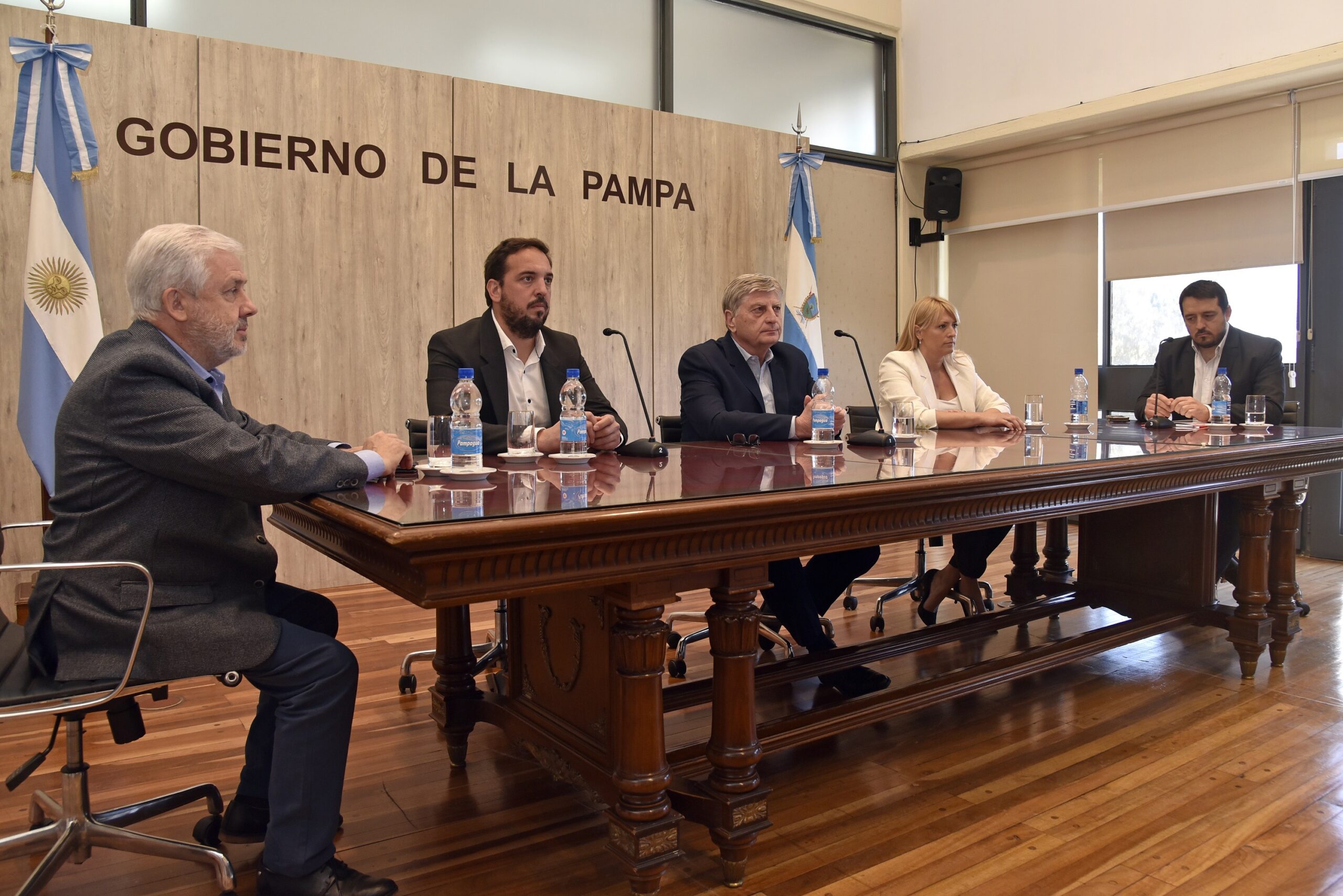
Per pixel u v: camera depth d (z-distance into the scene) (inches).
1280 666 118.6
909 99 267.1
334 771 62.3
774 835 74.4
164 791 84.0
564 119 197.5
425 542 47.7
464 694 88.3
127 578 60.7
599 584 55.4
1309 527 196.7
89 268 147.0
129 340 63.5
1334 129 194.5
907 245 270.4
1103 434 122.6
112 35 152.9
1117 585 127.3
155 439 59.7
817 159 232.1
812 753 92.0
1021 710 103.6
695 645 132.5
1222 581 168.2
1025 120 235.8
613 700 66.1
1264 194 207.0
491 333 110.9
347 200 173.9
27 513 149.7
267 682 61.6
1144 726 98.1
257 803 73.9
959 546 133.5
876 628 139.4
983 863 69.3
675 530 56.9
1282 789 82.0
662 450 90.1
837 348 257.8
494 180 189.3
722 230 222.4
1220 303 151.6
